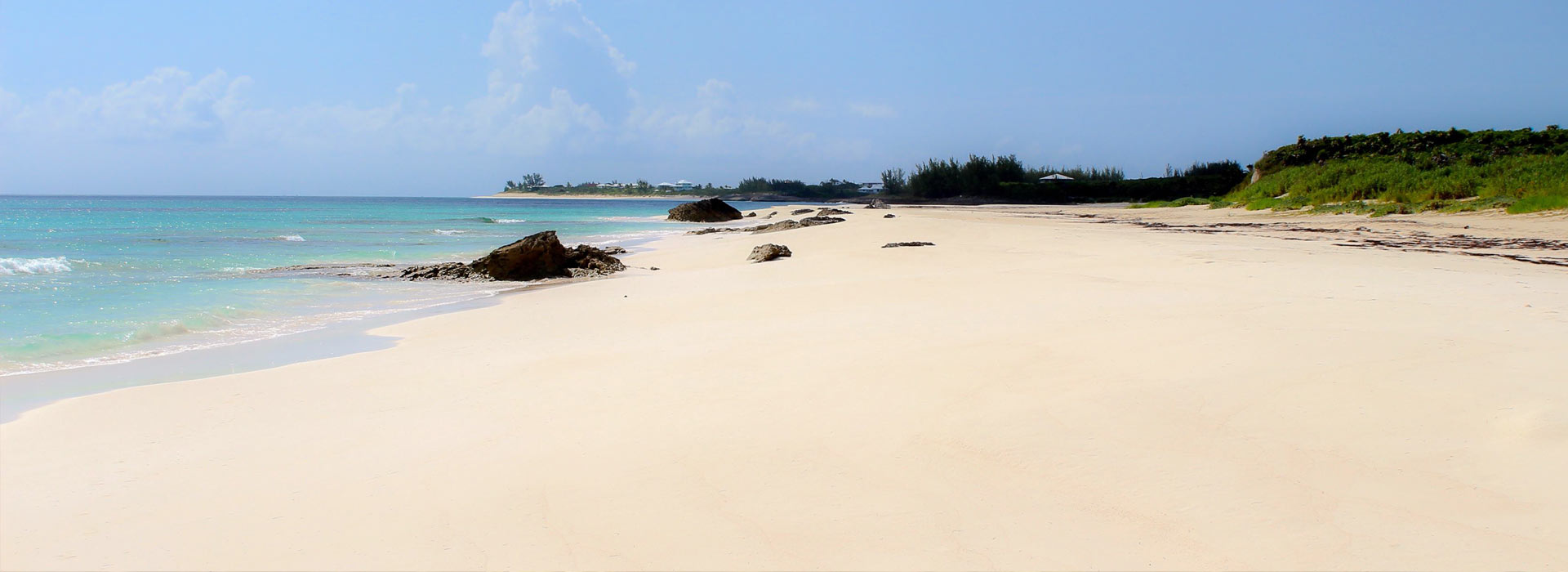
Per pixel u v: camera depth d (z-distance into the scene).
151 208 68.62
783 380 5.53
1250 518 3.04
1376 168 36.09
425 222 44.22
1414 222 22.55
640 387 5.57
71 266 16.42
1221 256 12.77
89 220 41.22
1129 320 6.82
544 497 3.57
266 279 14.84
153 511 3.63
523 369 6.45
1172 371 5.03
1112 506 3.21
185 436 4.80
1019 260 13.70
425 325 9.59
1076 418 4.25
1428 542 2.79
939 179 111.81
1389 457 3.50
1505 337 5.48
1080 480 3.48
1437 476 3.29
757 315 9.04
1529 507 2.97
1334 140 46.53
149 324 9.36
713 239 28.30
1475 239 16.50
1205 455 3.65
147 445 4.63
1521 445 3.50
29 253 19.28
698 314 9.40
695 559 2.95
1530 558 2.65
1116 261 12.51
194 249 21.78
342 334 9.05
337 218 48.25
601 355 6.94
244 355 7.84
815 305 9.48
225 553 3.16
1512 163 31.55
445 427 4.81
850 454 3.93
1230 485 3.33
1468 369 4.64
